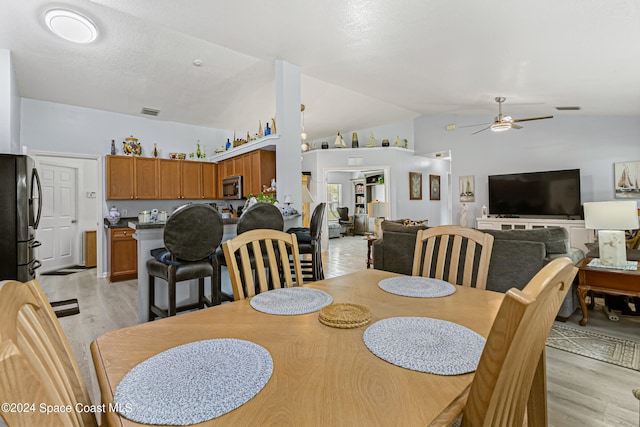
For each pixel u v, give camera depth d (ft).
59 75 12.43
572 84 11.71
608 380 6.50
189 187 18.80
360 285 5.13
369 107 19.93
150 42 10.52
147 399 2.11
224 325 3.50
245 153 15.52
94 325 9.76
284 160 12.17
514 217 19.63
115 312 10.99
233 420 1.93
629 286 8.52
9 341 1.34
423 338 3.06
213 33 9.60
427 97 16.67
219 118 18.56
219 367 2.53
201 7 8.21
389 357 2.70
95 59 11.41
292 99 12.24
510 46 9.04
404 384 2.33
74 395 2.19
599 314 10.20
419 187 26.32
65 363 2.35
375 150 24.56
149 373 2.44
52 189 18.70
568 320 9.71
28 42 10.14
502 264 9.43
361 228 37.22
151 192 17.48
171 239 7.41
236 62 12.14
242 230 8.87
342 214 38.01
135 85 13.74
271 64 12.35
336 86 15.80
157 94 14.79
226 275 10.74
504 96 14.88
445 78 12.78
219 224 8.02
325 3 7.76
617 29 7.44
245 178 15.66
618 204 9.06
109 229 15.48
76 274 17.37
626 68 9.77
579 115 17.72
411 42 9.53
